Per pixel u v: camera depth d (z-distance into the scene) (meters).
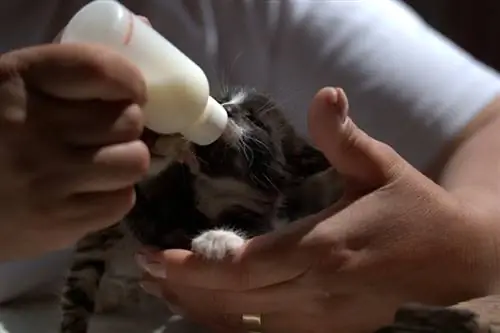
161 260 0.94
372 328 0.93
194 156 1.08
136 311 1.15
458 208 0.94
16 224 0.71
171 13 1.22
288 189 1.18
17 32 1.14
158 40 0.77
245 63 1.27
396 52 1.23
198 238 1.01
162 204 1.12
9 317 1.08
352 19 1.25
